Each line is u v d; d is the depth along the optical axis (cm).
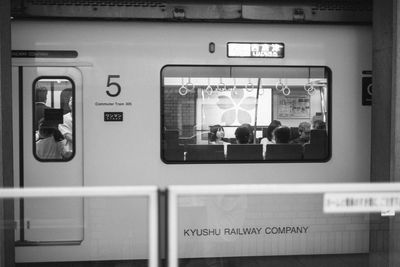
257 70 556
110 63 541
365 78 568
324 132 564
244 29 553
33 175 541
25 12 525
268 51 556
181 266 397
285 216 392
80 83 540
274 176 558
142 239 346
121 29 542
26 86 538
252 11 546
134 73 543
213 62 550
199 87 550
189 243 396
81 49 539
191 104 550
